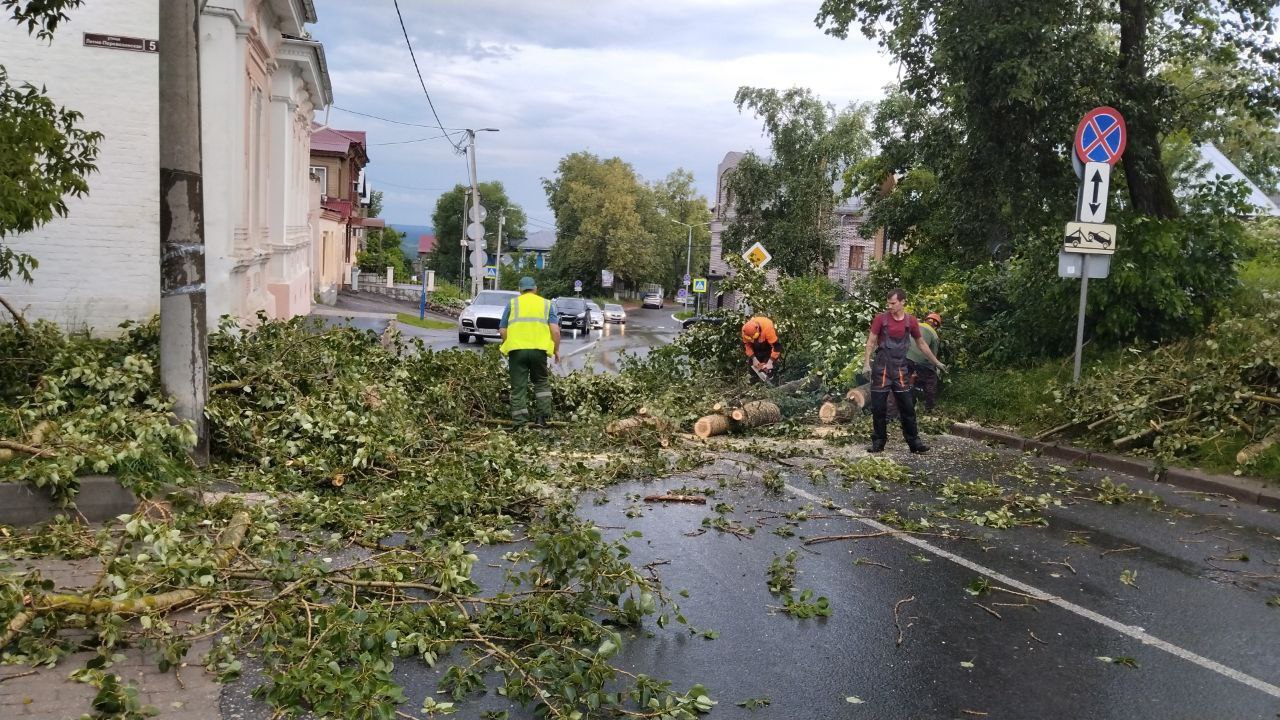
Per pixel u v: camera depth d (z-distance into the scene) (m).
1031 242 14.69
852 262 48.78
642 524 7.43
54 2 8.66
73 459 6.18
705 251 117.00
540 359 11.65
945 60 14.05
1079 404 11.23
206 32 14.80
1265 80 14.43
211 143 14.96
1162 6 14.71
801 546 6.95
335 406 8.47
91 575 5.29
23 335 9.34
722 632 5.19
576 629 4.84
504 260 97.62
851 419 13.24
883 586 6.06
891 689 4.52
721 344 15.92
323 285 44.53
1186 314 12.80
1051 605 5.75
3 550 5.52
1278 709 4.38
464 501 7.11
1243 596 5.97
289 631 4.57
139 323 10.03
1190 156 28.09
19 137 7.77
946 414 13.68
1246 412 9.91
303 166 31.92
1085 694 4.50
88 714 3.75
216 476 7.64
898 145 24.41
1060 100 14.17
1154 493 9.00
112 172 13.45
